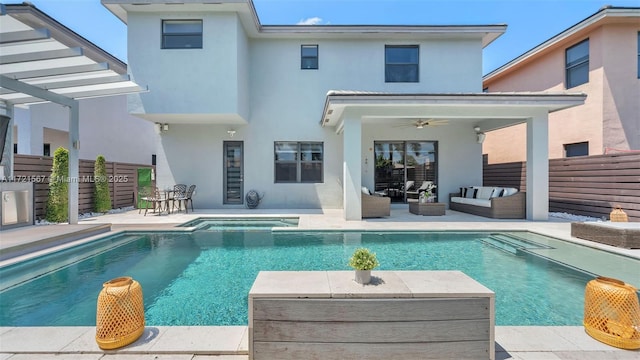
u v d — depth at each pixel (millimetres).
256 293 2119
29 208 7137
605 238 5699
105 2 8773
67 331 2617
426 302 2133
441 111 8195
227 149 11273
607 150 9977
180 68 9289
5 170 7434
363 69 11133
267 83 11094
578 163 9117
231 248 6090
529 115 8344
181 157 11055
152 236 7098
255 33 10602
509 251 5770
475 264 5012
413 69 11328
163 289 4070
